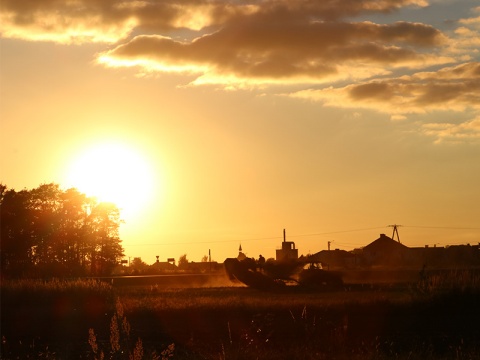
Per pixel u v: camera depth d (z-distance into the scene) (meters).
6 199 103.00
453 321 29.67
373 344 21.89
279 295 50.16
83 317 34.66
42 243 101.69
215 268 123.69
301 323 25.80
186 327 29.05
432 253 134.38
